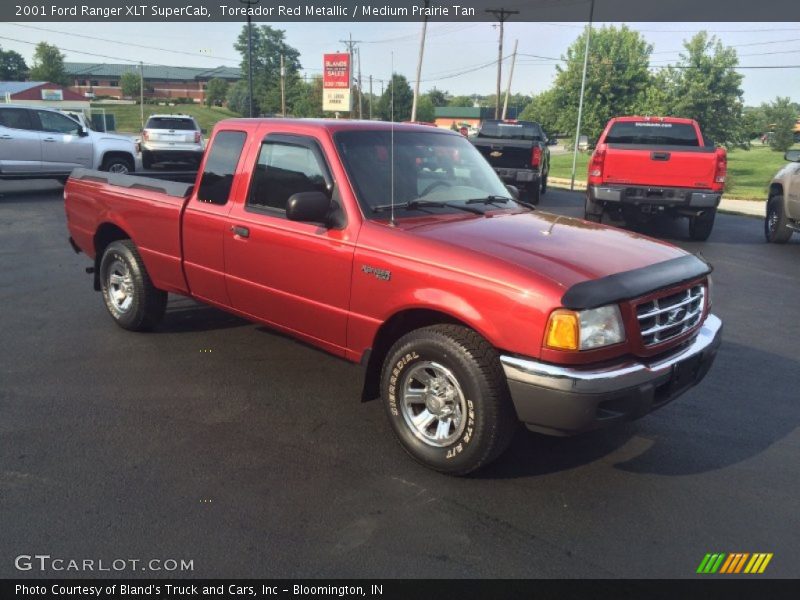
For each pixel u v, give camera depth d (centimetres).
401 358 372
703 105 4231
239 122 481
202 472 366
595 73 4191
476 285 339
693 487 364
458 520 328
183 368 516
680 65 4322
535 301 321
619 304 331
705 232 1176
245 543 306
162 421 427
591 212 1195
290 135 441
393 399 382
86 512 326
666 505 346
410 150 453
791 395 495
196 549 301
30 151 1511
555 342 318
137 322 579
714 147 1116
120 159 1684
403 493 350
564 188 2294
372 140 438
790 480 374
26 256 912
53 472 362
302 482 358
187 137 2019
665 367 347
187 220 501
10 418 425
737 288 833
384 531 317
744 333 648
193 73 11688
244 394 471
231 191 473
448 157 474
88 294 724
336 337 418
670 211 1139
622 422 336
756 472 382
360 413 446
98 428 414
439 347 350
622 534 321
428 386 368
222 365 524
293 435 412
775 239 1159
